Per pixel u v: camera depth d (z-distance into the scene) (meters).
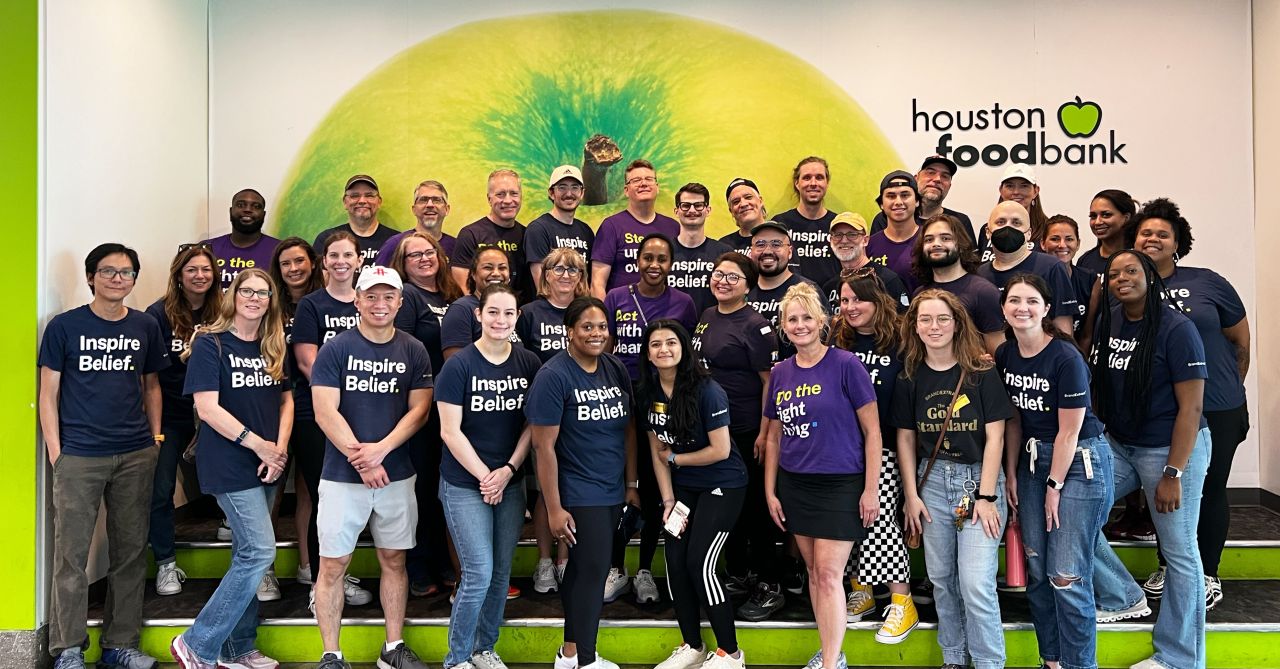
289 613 3.55
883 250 4.21
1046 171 4.89
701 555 3.17
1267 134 4.65
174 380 3.83
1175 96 4.83
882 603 3.63
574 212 4.76
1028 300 2.98
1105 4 4.85
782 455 3.19
